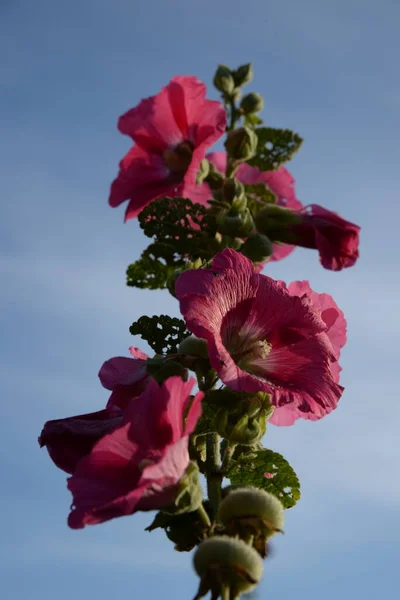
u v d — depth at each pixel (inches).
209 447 31.0
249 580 27.3
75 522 27.7
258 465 31.9
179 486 28.3
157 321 33.2
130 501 27.4
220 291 30.9
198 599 27.4
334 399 30.9
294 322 31.5
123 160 35.8
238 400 30.7
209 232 34.5
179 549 29.8
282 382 31.0
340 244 35.3
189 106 35.0
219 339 30.3
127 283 36.3
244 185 36.3
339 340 33.3
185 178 34.3
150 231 34.5
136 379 31.7
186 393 28.4
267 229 35.6
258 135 36.1
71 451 30.6
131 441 28.3
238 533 28.6
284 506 31.9
